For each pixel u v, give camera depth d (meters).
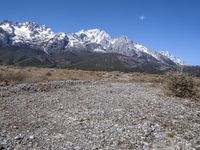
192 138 16.41
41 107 23.66
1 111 21.83
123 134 16.20
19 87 33.84
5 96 28.86
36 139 15.05
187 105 26.61
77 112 21.55
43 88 35.31
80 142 14.79
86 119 19.34
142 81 61.06
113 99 28.00
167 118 20.44
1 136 15.30
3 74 44.53
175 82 32.56
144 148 14.37
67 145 14.24
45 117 20.16
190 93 32.25
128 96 30.44
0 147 13.44
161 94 33.34
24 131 16.55
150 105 24.88
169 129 17.78
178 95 32.22
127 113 21.19
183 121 20.02
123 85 46.16
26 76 48.16
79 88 38.19
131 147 14.41
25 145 14.06
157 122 19.16
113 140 15.20
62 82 44.12
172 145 15.02
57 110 22.48
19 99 27.12
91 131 16.69
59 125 18.00
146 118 20.00
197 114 22.56
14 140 14.67
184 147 14.74
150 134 16.52
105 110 22.19
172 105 25.45
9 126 17.48
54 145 14.20
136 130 17.00
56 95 30.38
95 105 24.50
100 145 14.43
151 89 39.69
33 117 20.11
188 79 32.53
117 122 18.69
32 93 31.61
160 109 23.33
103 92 34.28
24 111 22.06
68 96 29.86
